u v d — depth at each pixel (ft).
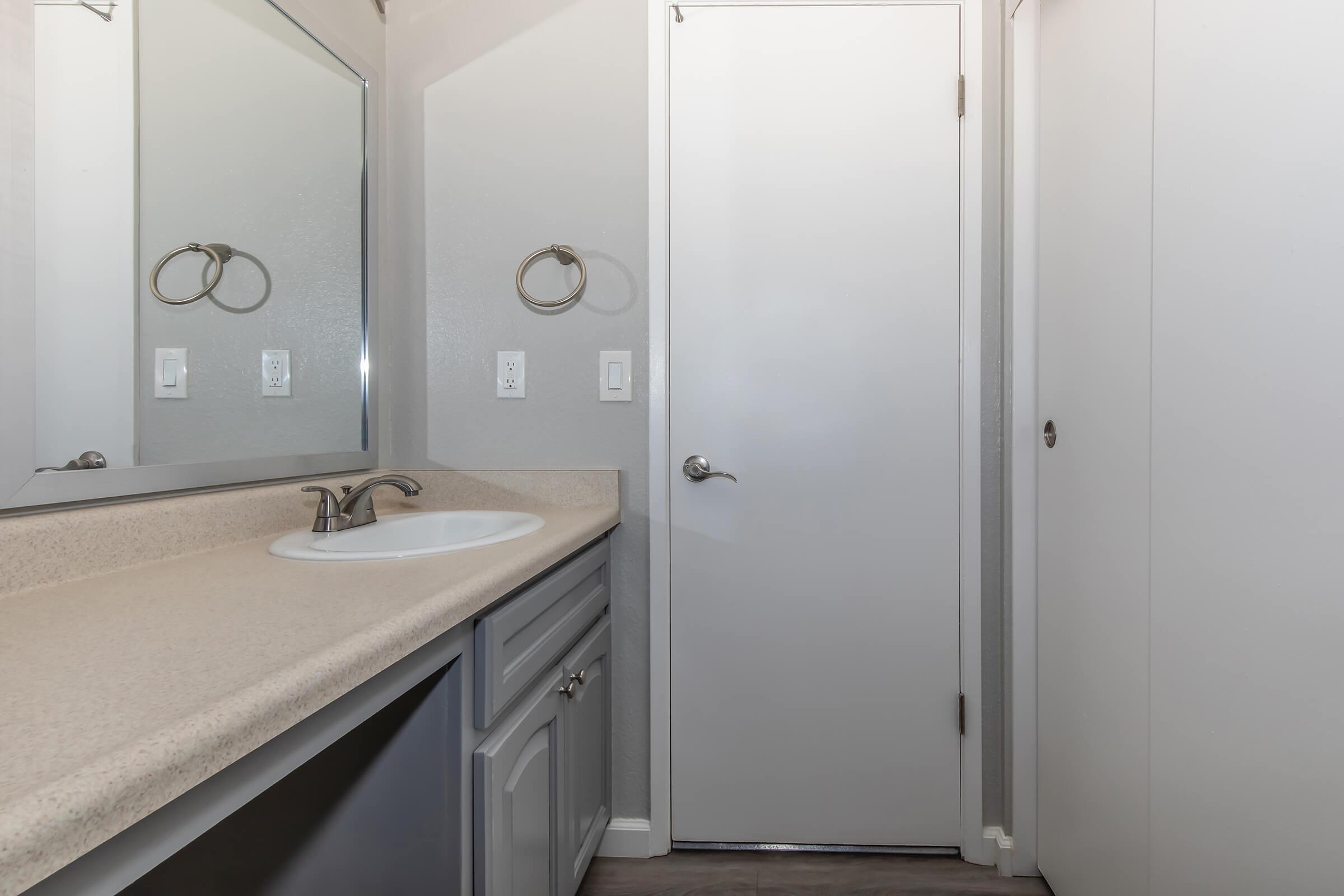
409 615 2.26
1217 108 2.89
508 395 5.28
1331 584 2.35
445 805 2.79
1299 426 2.48
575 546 3.90
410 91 5.35
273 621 2.19
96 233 3.02
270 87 4.14
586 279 5.25
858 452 5.15
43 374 2.80
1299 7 2.45
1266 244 2.63
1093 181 4.00
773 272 5.16
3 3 2.62
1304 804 2.48
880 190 5.10
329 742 2.01
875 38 5.09
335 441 4.80
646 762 5.29
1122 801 3.72
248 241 3.97
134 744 1.33
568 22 5.24
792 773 5.20
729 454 5.21
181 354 3.50
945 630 5.13
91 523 2.85
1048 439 4.62
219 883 2.98
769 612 5.20
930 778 5.15
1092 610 4.04
